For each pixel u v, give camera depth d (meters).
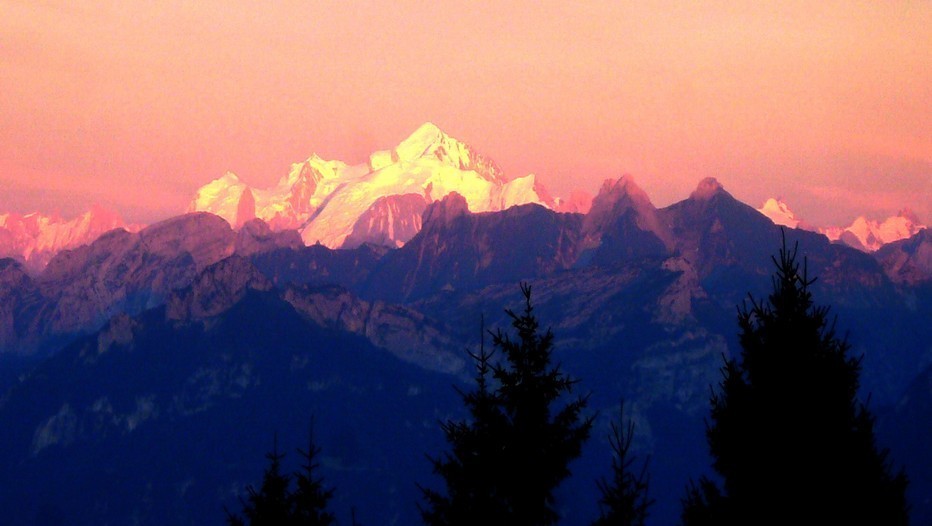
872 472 142.50
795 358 146.62
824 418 144.62
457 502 155.00
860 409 146.25
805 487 142.25
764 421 145.75
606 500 142.75
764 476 144.50
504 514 153.88
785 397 145.62
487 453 154.75
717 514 146.25
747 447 146.25
